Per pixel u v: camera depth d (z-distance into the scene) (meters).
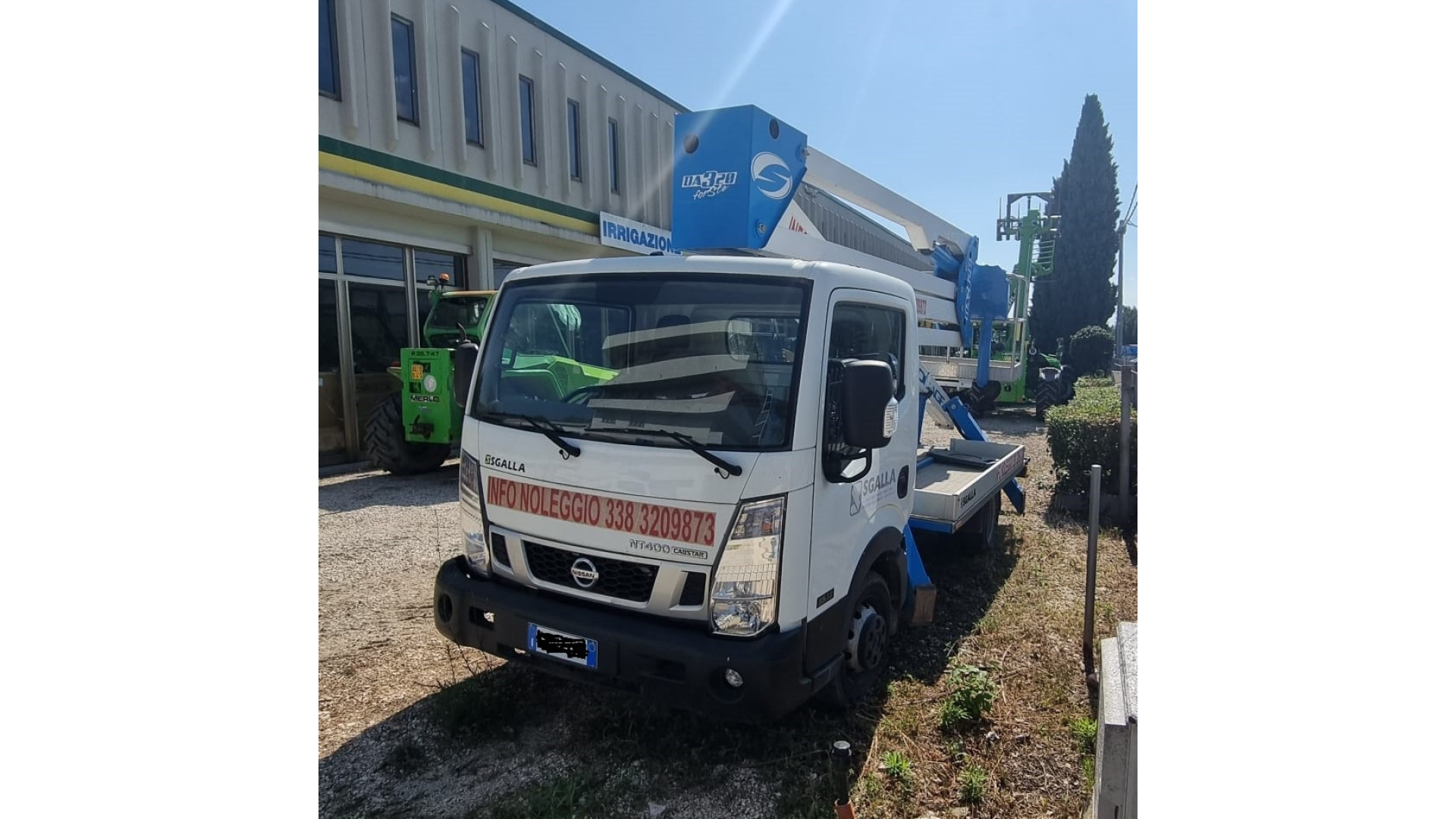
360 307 10.14
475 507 3.15
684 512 2.64
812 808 2.71
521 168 11.94
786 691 2.61
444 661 3.86
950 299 7.01
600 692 3.48
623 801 2.77
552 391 3.01
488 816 2.70
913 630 4.35
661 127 15.57
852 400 2.66
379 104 9.70
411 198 10.15
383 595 4.83
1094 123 29.72
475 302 8.89
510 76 11.72
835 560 2.95
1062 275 30.16
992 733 3.25
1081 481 7.29
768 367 2.76
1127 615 4.64
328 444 9.71
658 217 15.68
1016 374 14.21
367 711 3.39
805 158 4.05
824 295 2.86
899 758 3.01
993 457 6.79
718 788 2.85
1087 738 3.18
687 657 2.56
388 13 9.68
